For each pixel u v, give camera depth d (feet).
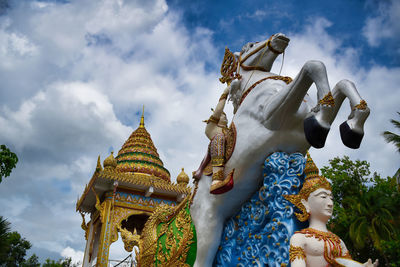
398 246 59.47
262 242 15.52
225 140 17.88
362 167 78.13
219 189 16.75
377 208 66.80
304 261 12.63
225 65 21.08
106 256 38.47
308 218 13.80
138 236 24.50
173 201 43.70
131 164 44.83
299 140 15.96
